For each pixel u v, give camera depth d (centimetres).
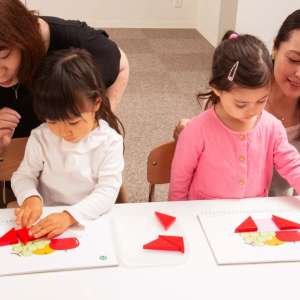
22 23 109
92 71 108
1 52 108
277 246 102
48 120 107
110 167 115
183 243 102
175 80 373
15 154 134
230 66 112
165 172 143
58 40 136
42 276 91
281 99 145
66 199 119
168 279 92
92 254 97
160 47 440
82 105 104
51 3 466
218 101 124
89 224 106
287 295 90
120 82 158
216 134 123
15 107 138
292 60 133
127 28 489
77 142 113
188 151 125
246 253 99
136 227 108
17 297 86
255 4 317
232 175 124
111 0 477
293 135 151
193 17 497
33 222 105
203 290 90
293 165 124
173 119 314
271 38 325
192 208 116
